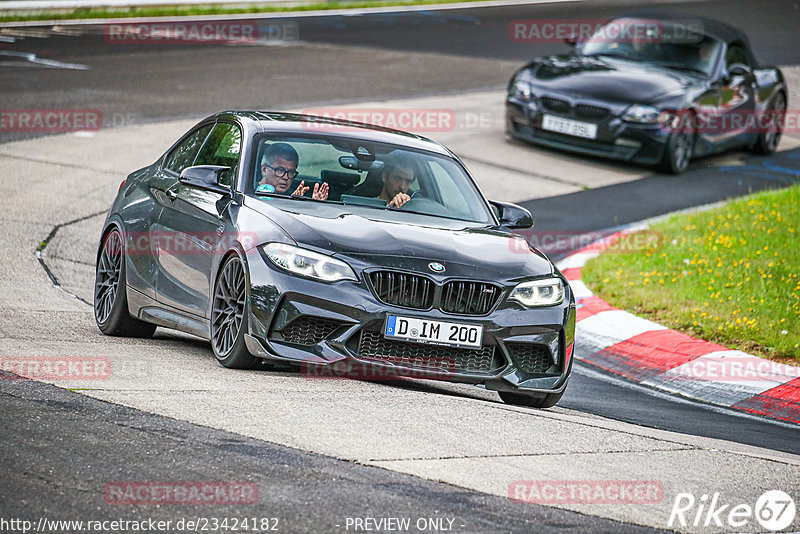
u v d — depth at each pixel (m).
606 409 26.38
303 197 25.56
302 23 109.62
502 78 84.00
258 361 23.88
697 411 27.38
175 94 69.00
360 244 23.42
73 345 25.42
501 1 132.50
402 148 27.98
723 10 127.75
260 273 23.08
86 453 16.73
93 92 68.12
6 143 54.69
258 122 27.56
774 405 28.36
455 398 22.95
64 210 44.66
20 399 19.31
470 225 26.30
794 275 38.22
